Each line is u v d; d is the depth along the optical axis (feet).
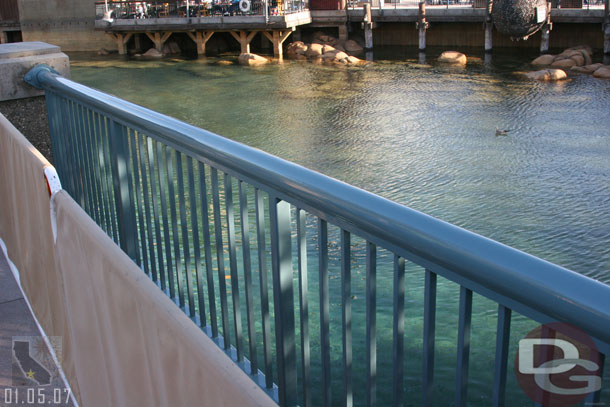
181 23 127.95
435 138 71.67
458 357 3.51
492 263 3.02
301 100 90.02
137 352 4.23
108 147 9.50
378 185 58.54
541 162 62.69
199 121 80.18
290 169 4.59
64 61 14.37
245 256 5.76
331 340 29.19
